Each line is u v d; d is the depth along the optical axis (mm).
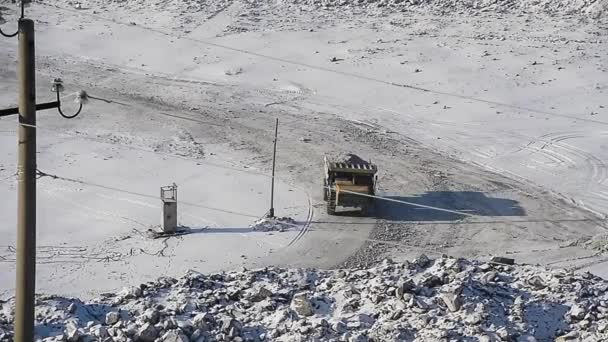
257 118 92625
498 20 128125
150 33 119875
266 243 61812
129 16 127562
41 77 102188
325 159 71938
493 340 34812
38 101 93750
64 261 56562
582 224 68625
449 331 35594
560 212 71062
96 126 87625
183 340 33875
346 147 84812
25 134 21094
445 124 91562
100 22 124188
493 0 138000
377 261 59875
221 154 81438
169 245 60281
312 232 64438
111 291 52000
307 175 76938
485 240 64750
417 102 97312
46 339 33688
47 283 52844
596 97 97750
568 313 38625
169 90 100875
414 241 64125
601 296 41000
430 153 84312
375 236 64562
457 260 46031
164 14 128000
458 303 38219
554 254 61562
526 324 37094
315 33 120250
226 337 35156
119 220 64438
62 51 112500
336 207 67500
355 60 109375
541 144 85812
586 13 131875
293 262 58781
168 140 84688
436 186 75875
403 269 45500
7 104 92688
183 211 66938
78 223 63562
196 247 60219
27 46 20672
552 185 76875
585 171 79562
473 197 73688
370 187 67500
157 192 70688
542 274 44250
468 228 67125
